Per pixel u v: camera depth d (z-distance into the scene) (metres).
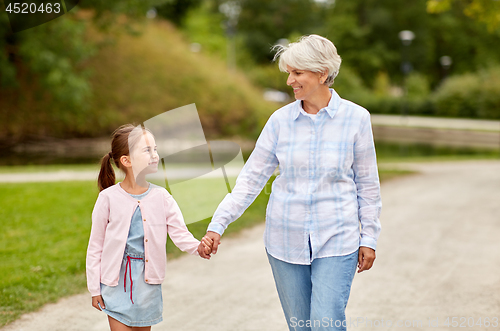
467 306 3.46
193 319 3.33
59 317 3.37
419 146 21.94
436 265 4.44
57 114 19.73
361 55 44.97
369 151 2.16
